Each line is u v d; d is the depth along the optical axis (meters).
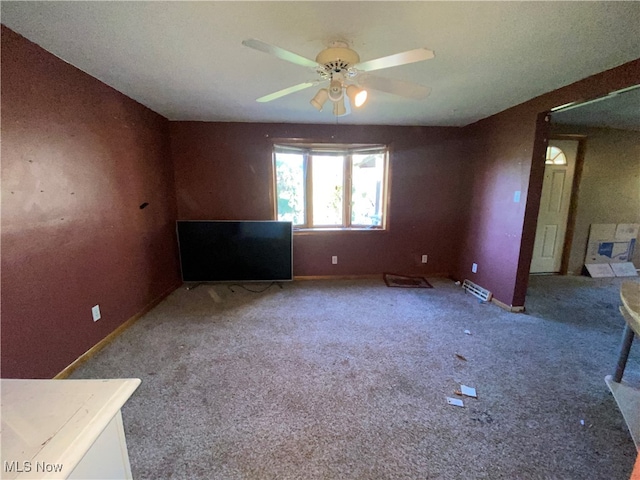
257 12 1.43
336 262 4.18
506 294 3.21
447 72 2.18
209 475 1.36
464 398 1.86
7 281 1.66
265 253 3.72
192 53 1.89
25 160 1.76
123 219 2.72
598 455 1.47
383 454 1.47
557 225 4.36
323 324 2.84
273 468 1.39
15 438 0.62
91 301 2.31
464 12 1.43
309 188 4.14
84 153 2.23
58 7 1.41
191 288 3.81
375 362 2.23
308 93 2.64
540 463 1.42
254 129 3.78
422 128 3.96
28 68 1.76
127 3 1.37
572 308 3.24
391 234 4.18
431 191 4.11
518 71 2.16
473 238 3.78
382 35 1.66
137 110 2.94
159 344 2.47
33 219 1.81
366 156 4.12
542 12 1.43
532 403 1.82
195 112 3.31
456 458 1.45
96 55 1.93
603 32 1.61
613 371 2.13
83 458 0.63
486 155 3.51
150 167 3.19
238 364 2.20
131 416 1.70
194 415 1.71
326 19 1.50
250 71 2.18
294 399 1.84
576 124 4.01
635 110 3.26
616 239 4.46
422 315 3.04
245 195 3.91
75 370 2.11
